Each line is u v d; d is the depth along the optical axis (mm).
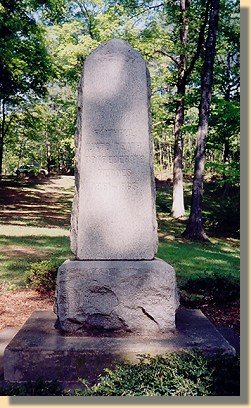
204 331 5121
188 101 22312
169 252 12656
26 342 4625
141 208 5320
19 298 7375
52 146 44719
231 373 3857
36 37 21578
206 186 28438
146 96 5457
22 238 13609
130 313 4973
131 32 20359
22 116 28250
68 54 21438
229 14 20781
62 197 30500
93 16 23844
